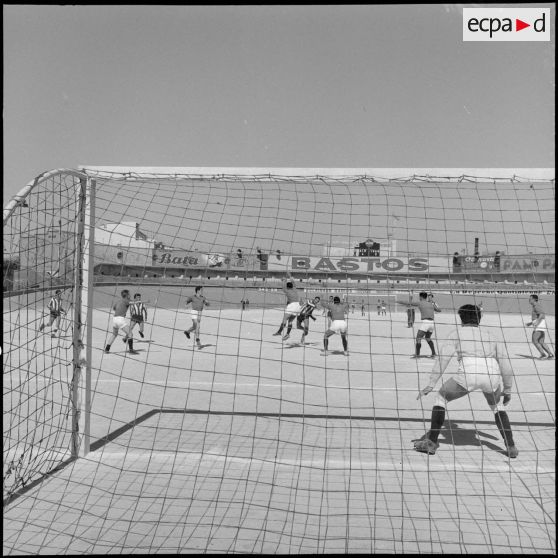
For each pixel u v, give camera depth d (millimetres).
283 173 4832
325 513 3691
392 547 3197
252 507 3791
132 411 6879
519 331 19156
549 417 6641
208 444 5398
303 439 5543
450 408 7184
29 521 3562
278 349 14523
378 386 8875
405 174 4770
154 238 5621
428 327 12555
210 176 4879
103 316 22594
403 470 4605
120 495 4020
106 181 5164
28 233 4395
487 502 3908
